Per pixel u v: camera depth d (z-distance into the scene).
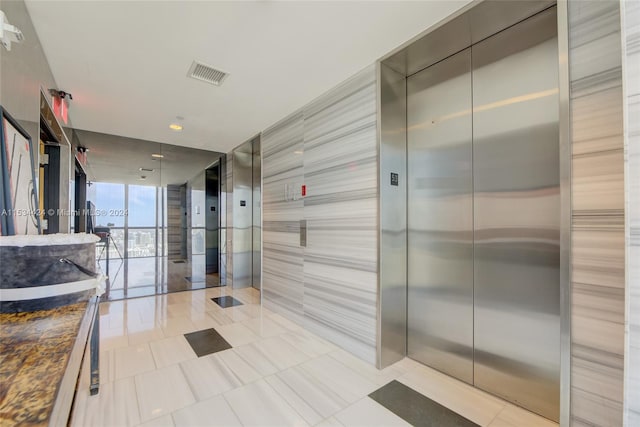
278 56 2.45
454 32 2.09
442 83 2.47
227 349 2.87
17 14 1.73
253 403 2.03
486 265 2.20
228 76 2.78
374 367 2.52
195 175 5.58
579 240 1.40
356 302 2.73
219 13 1.93
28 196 1.96
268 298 4.20
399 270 2.65
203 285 5.65
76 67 2.58
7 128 1.60
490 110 2.18
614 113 1.30
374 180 2.55
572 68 1.42
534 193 1.97
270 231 4.18
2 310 1.10
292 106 3.46
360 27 2.09
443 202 2.47
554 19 1.85
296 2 1.85
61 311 1.17
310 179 3.35
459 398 2.11
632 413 0.88
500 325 2.12
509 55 2.07
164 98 3.23
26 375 0.75
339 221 2.93
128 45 2.28
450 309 2.41
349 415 1.92
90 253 1.36
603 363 1.33
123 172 4.85
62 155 3.40
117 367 2.50
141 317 3.80
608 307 1.32
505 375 2.09
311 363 2.60
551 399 1.88
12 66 1.69
